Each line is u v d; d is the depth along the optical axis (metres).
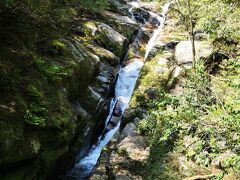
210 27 9.41
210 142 5.22
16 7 7.59
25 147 5.41
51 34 8.20
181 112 5.70
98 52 9.91
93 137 8.95
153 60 10.66
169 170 7.26
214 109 5.70
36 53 7.04
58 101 6.61
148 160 7.62
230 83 6.13
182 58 10.28
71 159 7.57
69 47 8.09
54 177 6.95
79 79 7.88
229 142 5.18
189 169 7.18
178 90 9.36
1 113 5.25
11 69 6.00
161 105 6.04
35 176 5.89
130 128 8.62
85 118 7.75
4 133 5.06
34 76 6.34
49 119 6.12
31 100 5.98
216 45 10.11
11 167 5.32
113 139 8.54
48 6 9.72
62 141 6.34
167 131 5.49
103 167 7.62
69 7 11.14
